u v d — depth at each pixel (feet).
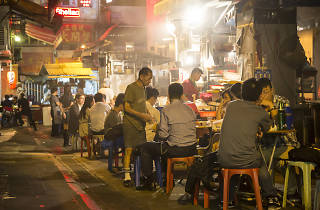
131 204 17.43
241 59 27.30
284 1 25.41
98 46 62.75
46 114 67.67
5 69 90.48
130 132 21.16
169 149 19.01
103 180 22.53
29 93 97.40
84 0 63.72
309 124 23.99
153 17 55.06
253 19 26.05
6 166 26.96
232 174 15.25
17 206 16.92
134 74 57.82
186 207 16.94
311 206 15.57
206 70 39.32
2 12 54.60
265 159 17.52
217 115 22.85
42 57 99.71
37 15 57.06
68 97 50.67
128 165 21.08
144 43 64.49
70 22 63.57
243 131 14.96
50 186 20.84
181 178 22.67
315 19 34.50
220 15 38.60
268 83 17.78
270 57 26.20
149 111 23.08
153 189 20.21
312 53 37.96
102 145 25.39
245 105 15.37
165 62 54.85
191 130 18.97
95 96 30.96
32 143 41.98
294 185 17.33
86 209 16.60
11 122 71.20
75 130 35.94
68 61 77.15
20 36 96.58
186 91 30.37
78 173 24.61
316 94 34.65
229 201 16.67
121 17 65.16
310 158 15.71
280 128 17.34
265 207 16.53
